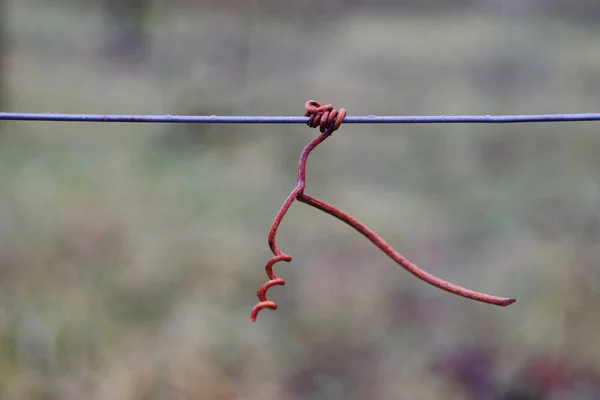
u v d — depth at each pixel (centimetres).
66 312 555
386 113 1269
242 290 640
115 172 870
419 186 946
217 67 1423
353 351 584
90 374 511
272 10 1836
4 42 1178
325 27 1992
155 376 516
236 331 573
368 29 2275
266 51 1652
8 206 709
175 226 738
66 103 1155
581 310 615
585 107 1235
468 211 851
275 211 819
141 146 1005
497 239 771
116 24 1639
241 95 1248
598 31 2002
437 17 2566
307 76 1500
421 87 1466
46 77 1325
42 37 1691
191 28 1638
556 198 863
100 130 1054
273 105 1232
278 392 531
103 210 741
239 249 702
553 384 541
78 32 1767
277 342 579
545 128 1127
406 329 611
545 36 1916
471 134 1130
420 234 789
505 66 1593
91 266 632
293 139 1114
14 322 536
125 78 1376
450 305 644
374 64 1712
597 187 884
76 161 889
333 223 796
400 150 1084
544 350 576
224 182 890
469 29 2238
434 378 552
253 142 1088
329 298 642
